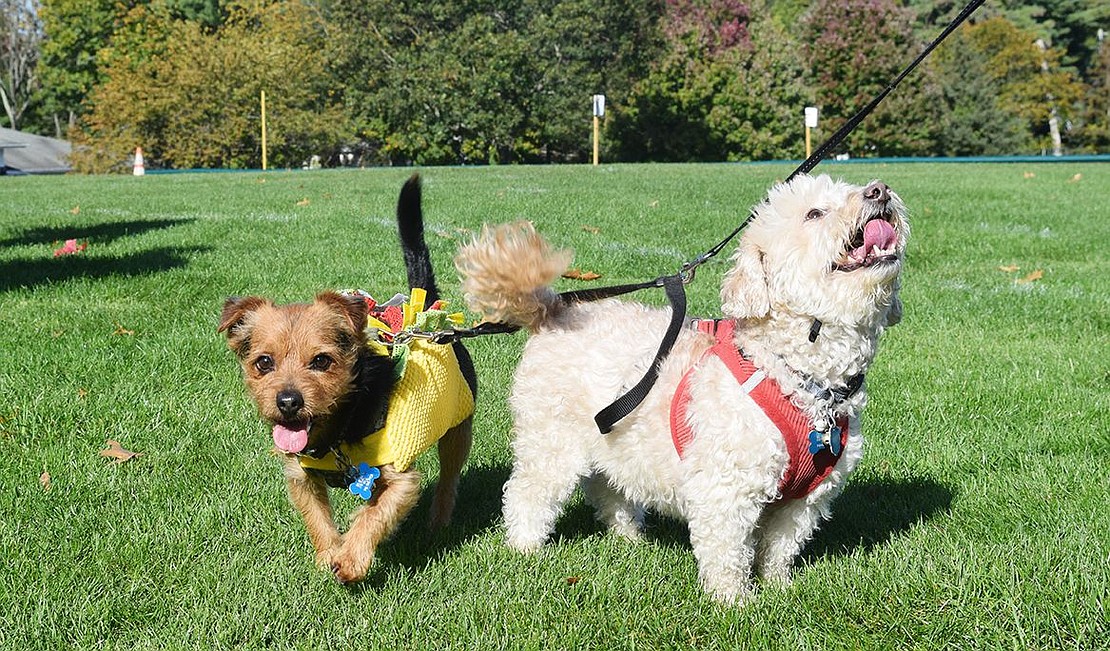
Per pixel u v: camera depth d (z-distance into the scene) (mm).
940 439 5520
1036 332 7711
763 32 52938
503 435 5711
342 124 47844
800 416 3641
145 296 8672
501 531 4609
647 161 52500
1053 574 3891
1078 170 26469
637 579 4059
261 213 14914
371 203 16094
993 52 65062
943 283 9688
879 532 4527
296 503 4117
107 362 6617
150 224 13406
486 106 48750
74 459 5109
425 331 4332
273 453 4957
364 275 9531
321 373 3838
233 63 45438
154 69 46438
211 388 6250
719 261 10367
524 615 3768
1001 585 3801
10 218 14680
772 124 51406
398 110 48344
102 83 64000
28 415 5625
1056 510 4535
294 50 47656
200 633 3621
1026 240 11961
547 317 4352
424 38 49406
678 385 3832
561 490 4328
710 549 3812
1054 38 72625
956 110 57406
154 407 5844
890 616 3691
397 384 4027
